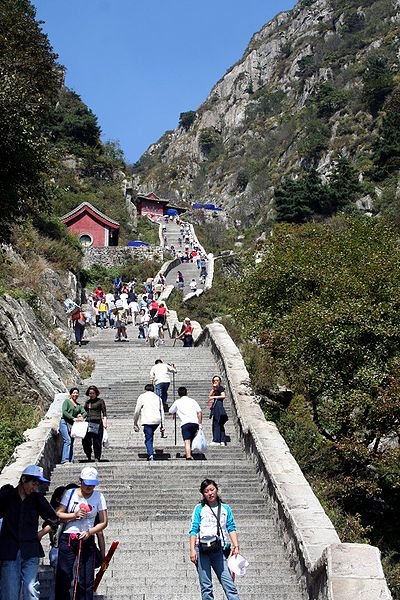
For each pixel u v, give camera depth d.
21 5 37.34
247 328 21.52
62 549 7.88
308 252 21.81
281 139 151.75
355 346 17.98
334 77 158.38
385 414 17.42
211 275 54.25
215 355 23.98
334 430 19.75
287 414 19.78
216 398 16.67
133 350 25.17
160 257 60.34
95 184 76.38
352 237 23.09
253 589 9.48
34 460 12.67
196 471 13.92
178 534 11.06
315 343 18.36
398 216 69.81
